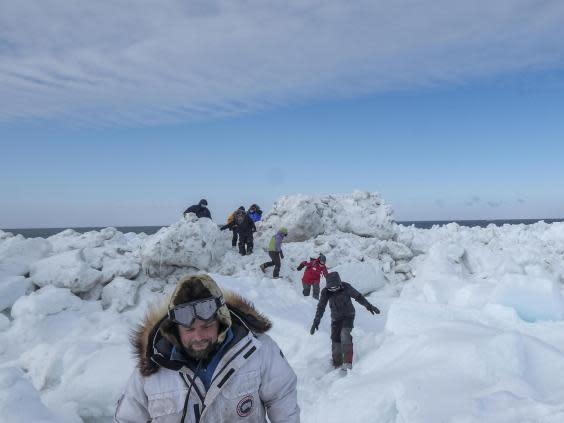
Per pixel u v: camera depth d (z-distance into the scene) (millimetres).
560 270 11688
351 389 4621
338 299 6793
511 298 6578
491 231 18125
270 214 16500
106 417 5371
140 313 10070
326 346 7273
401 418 3738
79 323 9180
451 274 11406
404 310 6809
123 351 5965
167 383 1642
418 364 4531
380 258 14297
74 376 5777
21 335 8422
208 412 1649
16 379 4660
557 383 3861
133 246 13961
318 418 4363
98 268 11391
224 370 1654
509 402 3535
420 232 19016
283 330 7961
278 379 1776
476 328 5070
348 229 16312
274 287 10781
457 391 3822
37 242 11984
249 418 1705
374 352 5922
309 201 15773
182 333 1632
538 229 19469
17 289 9945
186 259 12086
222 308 1659
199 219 13000
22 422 4117
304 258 13805
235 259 13312
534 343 4227
